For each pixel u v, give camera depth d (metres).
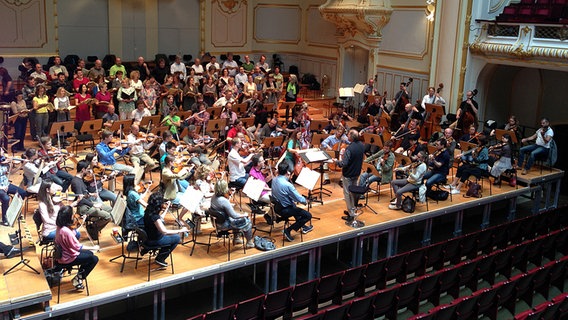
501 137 15.60
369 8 21.20
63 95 16.20
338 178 15.23
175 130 15.95
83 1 22.83
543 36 17.30
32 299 8.34
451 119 18.95
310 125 16.56
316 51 26.06
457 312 9.94
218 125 16.14
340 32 23.83
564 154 19.78
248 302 9.30
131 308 10.70
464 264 11.29
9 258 9.53
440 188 14.80
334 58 24.94
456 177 14.76
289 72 26.75
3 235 10.44
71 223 8.69
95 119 16.25
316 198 13.35
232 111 17.67
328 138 15.20
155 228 9.42
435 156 13.73
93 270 9.76
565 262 11.89
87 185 11.24
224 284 11.75
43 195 9.43
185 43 25.42
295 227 11.18
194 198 10.10
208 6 25.34
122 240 10.09
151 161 13.45
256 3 26.38
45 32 22.14
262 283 11.88
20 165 13.83
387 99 22.97
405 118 18.50
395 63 22.41
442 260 12.21
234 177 12.59
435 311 9.53
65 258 8.68
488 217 14.94
